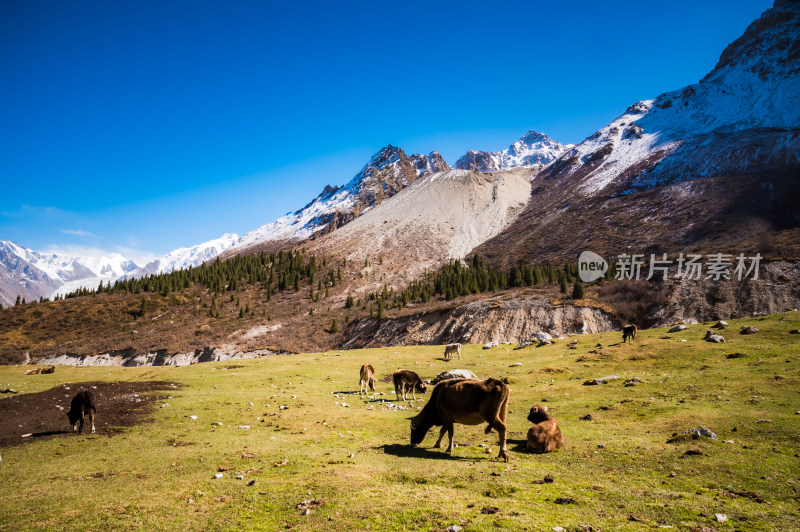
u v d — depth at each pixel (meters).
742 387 17.72
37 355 103.81
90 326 123.81
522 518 6.80
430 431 15.47
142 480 9.70
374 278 176.88
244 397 21.91
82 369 38.12
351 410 19.48
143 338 111.00
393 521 6.87
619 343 33.66
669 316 63.03
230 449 12.32
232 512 7.63
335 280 175.50
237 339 109.50
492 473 9.62
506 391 11.37
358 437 14.37
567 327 66.94
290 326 119.00
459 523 6.66
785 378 17.84
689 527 6.54
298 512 7.47
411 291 135.12
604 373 26.23
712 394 17.38
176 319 129.75
